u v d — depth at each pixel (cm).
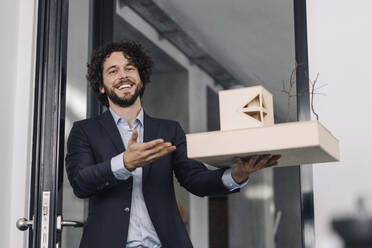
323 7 186
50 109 142
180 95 590
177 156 143
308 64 183
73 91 181
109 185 122
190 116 586
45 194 135
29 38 205
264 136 92
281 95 234
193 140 99
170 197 136
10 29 201
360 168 170
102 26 203
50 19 148
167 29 415
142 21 399
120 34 419
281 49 216
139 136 142
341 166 171
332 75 180
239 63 395
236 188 124
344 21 182
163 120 147
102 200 131
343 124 175
